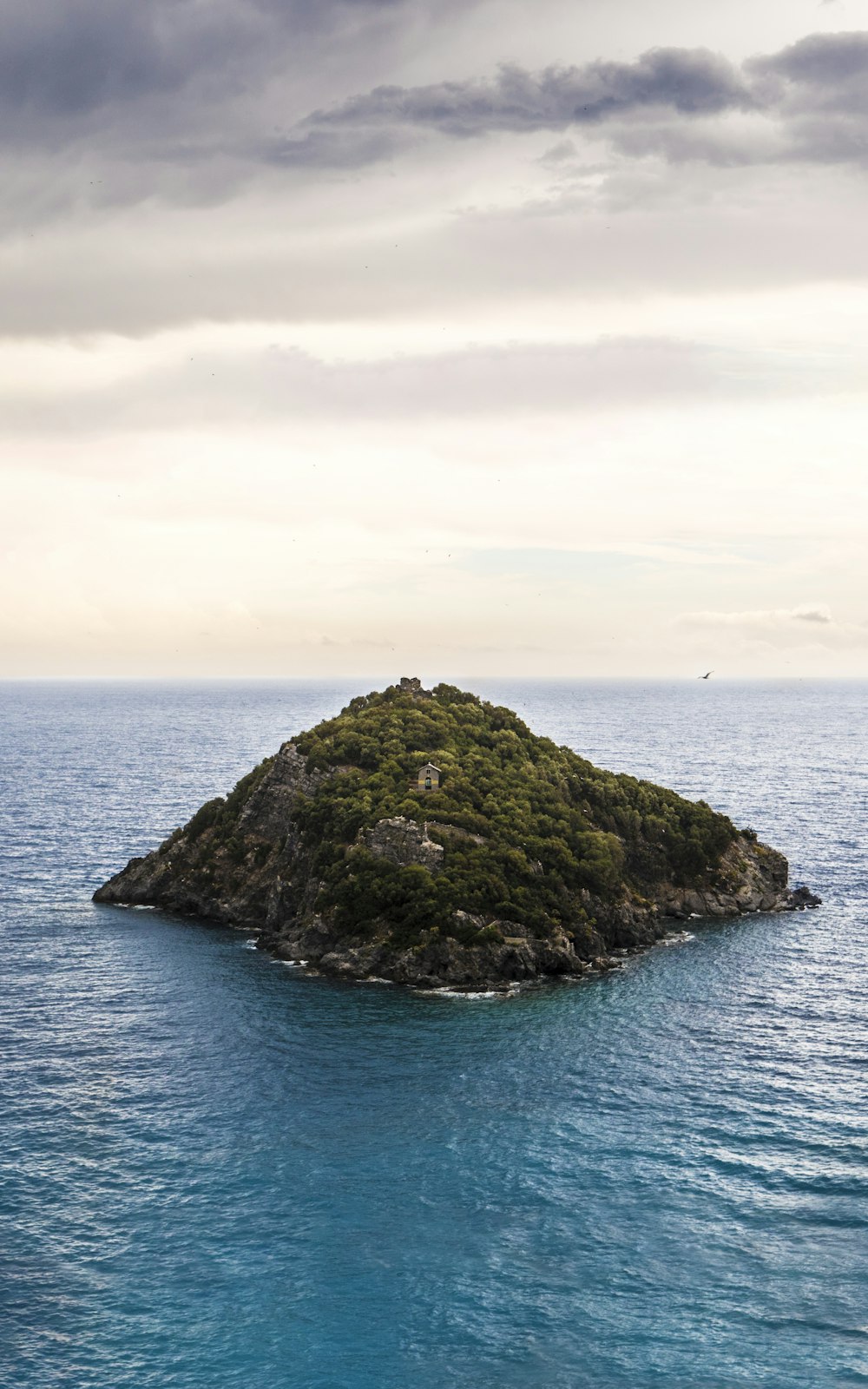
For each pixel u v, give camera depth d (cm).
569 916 18050
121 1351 8331
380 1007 15488
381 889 17588
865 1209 10106
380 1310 8819
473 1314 8775
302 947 17775
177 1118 11912
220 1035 14350
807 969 17300
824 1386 8031
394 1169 10869
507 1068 13338
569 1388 8031
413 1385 8056
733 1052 13800
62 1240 9631
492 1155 11175
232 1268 9288
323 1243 9644
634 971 17275
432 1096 12525
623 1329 8612
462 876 17712
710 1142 11412
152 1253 9481
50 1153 11094
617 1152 11212
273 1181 10638
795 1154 11131
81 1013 15088
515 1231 9844
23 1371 8094
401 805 19138
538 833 19700
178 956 17888
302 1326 8625
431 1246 9631
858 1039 14250
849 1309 8812
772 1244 9631
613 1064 13438
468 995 16062
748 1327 8625
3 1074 12988
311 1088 12731
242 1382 8044
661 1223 9944
